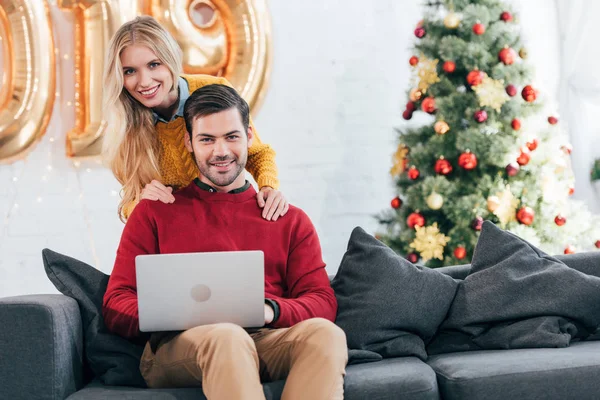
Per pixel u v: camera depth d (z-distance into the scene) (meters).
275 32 3.97
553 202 3.46
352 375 1.93
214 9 3.71
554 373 1.94
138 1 3.61
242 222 2.24
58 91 3.63
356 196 4.09
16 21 3.43
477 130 3.39
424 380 1.91
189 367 1.84
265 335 1.97
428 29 3.57
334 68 4.08
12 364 1.88
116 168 2.51
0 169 3.58
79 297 2.14
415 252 3.50
